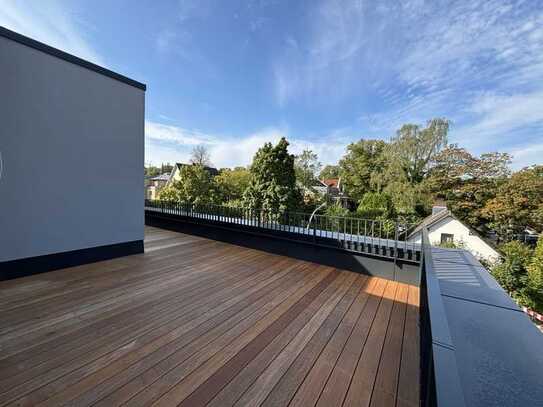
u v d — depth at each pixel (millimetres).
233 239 5016
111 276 3055
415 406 1336
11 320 2002
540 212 11672
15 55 2713
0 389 1314
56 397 1287
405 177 16625
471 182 14664
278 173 14008
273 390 1413
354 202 24500
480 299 1329
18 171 2803
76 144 3270
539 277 8305
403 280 3236
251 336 1937
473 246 11648
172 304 2404
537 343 866
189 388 1395
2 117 2668
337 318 2275
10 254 2785
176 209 6242
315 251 3998
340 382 1495
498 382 634
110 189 3672
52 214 3092
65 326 1945
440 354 625
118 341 1788
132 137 3914
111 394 1324
